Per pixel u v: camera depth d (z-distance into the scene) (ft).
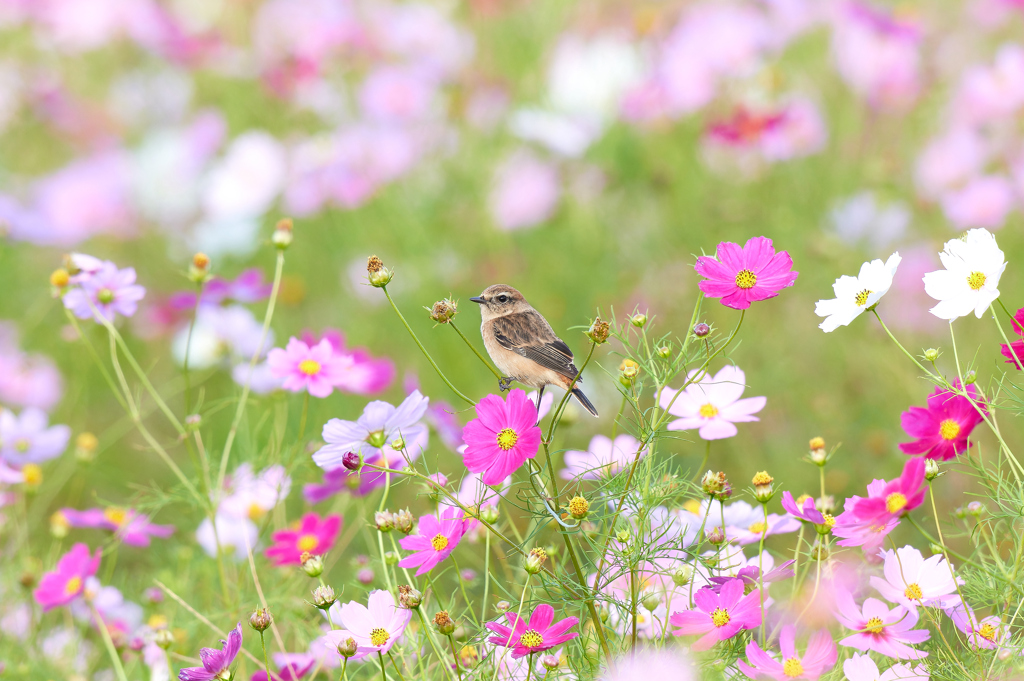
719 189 43.93
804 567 17.25
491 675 16.79
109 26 50.83
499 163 45.80
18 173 51.49
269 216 46.93
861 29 44.47
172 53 51.03
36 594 22.06
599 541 17.29
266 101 51.06
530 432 15.93
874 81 44.42
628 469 17.42
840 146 44.09
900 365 35.81
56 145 52.85
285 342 42.24
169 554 29.45
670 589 18.35
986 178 39.68
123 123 51.93
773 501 23.27
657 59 46.96
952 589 16.10
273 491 26.07
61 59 52.44
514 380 26.20
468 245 44.96
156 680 23.00
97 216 46.01
